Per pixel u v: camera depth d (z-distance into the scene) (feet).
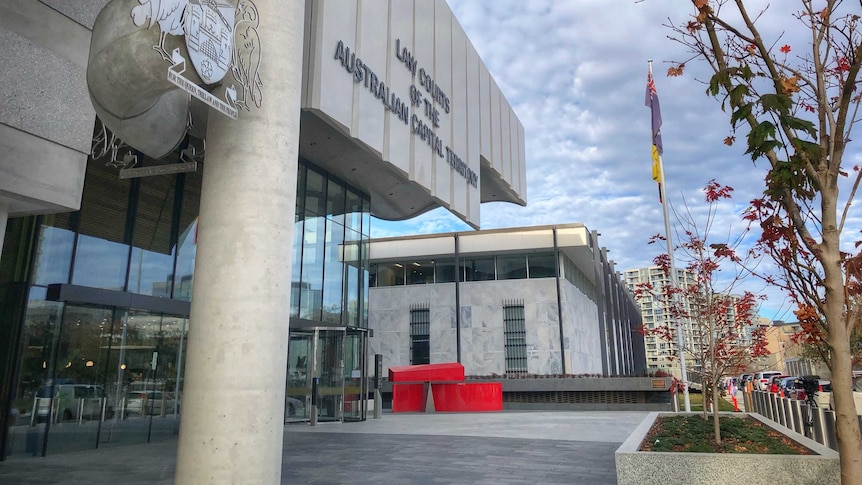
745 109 13.78
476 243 126.41
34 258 39.24
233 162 21.50
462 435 48.65
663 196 66.85
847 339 13.70
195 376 20.13
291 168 22.94
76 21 22.54
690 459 23.40
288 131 22.98
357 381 66.69
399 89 59.62
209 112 22.38
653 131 69.46
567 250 125.59
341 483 27.78
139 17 16.43
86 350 42.09
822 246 14.08
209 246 21.07
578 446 40.91
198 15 18.28
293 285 59.98
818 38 14.98
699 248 34.22
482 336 123.44
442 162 68.23
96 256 43.39
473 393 83.76
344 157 64.13
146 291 47.14
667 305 42.60
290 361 61.05
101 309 43.50
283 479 28.84
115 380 44.06
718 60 15.44
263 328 20.68
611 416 70.18
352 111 51.08
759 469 22.59
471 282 127.24
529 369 118.83
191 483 19.22
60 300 39.06
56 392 39.75
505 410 88.58
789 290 16.20
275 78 22.86
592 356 143.43
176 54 17.25
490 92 88.53
